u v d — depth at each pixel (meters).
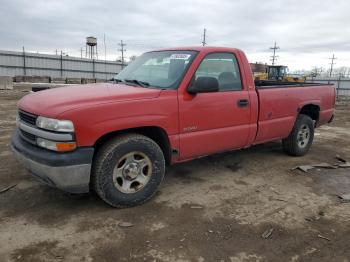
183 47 4.56
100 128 3.30
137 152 3.65
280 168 5.31
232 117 4.47
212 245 3.03
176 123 3.89
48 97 3.57
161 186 4.39
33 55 42.94
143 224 3.36
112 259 2.78
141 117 3.57
